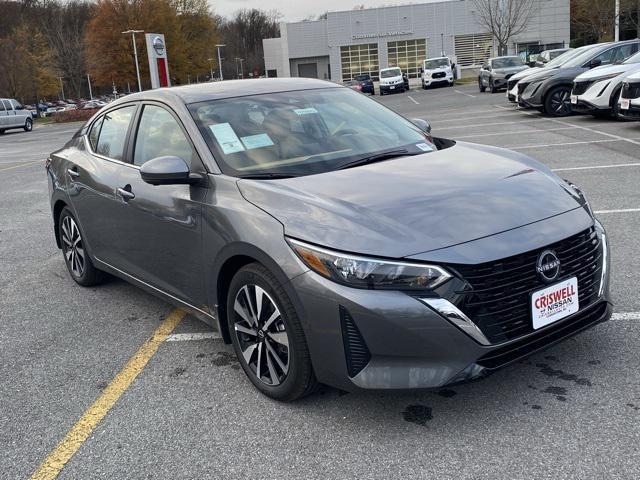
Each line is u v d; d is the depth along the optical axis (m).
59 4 96.81
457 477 2.46
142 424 3.07
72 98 97.94
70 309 4.77
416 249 2.59
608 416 2.76
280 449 2.75
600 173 7.88
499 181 3.16
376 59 60.34
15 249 6.74
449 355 2.56
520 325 2.70
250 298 3.09
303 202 2.94
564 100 14.65
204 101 3.87
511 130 13.09
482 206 2.88
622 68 12.70
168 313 4.53
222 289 3.33
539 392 3.01
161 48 30.16
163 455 2.79
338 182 3.16
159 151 3.86
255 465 2.66
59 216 5.34
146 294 4.98
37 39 77.06
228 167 3.39
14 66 64.50
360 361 2.65
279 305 2.90
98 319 4.52
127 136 4.27
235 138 3.58
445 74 39.50
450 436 2.72
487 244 2.64
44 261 6.19
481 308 2.59
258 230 2.94
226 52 114.56
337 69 61.00
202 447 2.83
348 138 3.81
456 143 4.08
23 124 35.12
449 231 2.68
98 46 61.16
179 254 3.56
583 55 15.04
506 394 3.02
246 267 3.05
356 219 2.76
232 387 3.35
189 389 3.38
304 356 2.85
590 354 3.33
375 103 4.50
